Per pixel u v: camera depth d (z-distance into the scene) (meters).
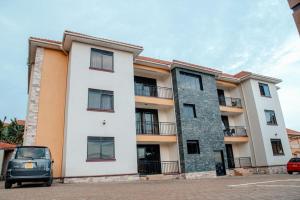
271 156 22.02
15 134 30.25
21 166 8.84
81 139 13.70
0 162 20.28
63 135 14.57
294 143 35.38
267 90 25.06
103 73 15.72
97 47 16.14
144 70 18.98
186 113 18.97
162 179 16.06
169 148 18.94
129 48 16.88
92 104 14.76
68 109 13.90
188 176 17.05
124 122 15.37
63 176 13.09
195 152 18.33
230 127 24.03
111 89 15.66
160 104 18.36
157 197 5.61
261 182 9.62
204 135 19.06
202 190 7.15
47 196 5.97
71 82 14.46
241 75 24.91
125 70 16.66
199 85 20.78
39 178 8.95
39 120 14.28
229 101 25.11
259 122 22.62
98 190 7.58
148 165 17.62
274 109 24.62
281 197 4.86
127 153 14.81
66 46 15.77
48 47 15.80
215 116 20.45
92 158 13.68
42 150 9.59
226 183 9.92
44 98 14.80
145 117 19.00
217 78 22.89
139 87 19.44
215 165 18.94
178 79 19.38
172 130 18.83
